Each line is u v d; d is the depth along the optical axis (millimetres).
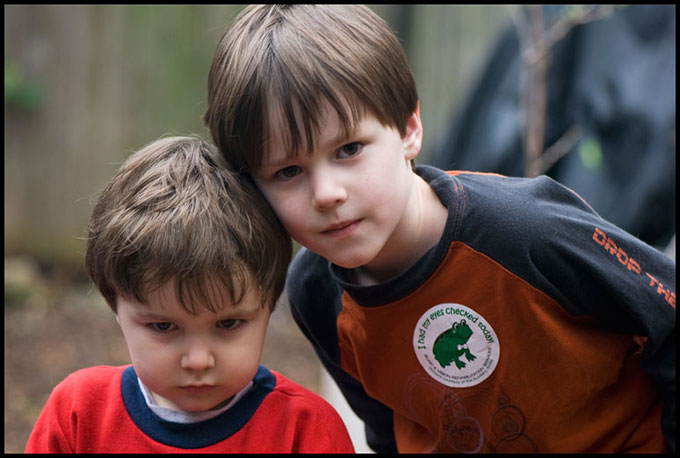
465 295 2641
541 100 4699
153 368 2357
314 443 2502
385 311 2732
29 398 6777
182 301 2246
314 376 7570
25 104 9578
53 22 9609
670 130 5066
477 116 6242
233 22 2584
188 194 2342
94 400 2586
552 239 2561
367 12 2564
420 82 9219
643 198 5074
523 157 5922
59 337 8156
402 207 2447
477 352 2717
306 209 2352
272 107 2285
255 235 2342
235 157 2453
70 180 9758
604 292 2639
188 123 9766
